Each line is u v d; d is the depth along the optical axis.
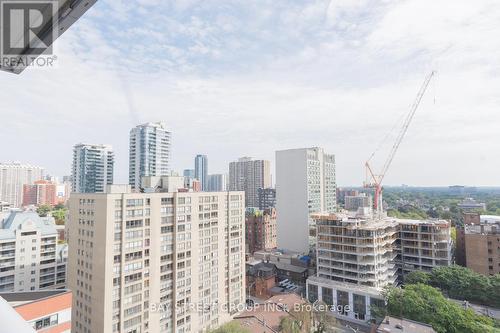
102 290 48.91
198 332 63.72
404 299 62.84
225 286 72.50
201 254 65.88
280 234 132.25
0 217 77.69
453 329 55.53
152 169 150.12
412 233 97.62
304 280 106.75
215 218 70.00
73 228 55.00
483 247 89.62
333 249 88.69
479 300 77.69
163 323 57.22
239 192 77.81
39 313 34.59
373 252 81.75
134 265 52.81
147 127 148.50
